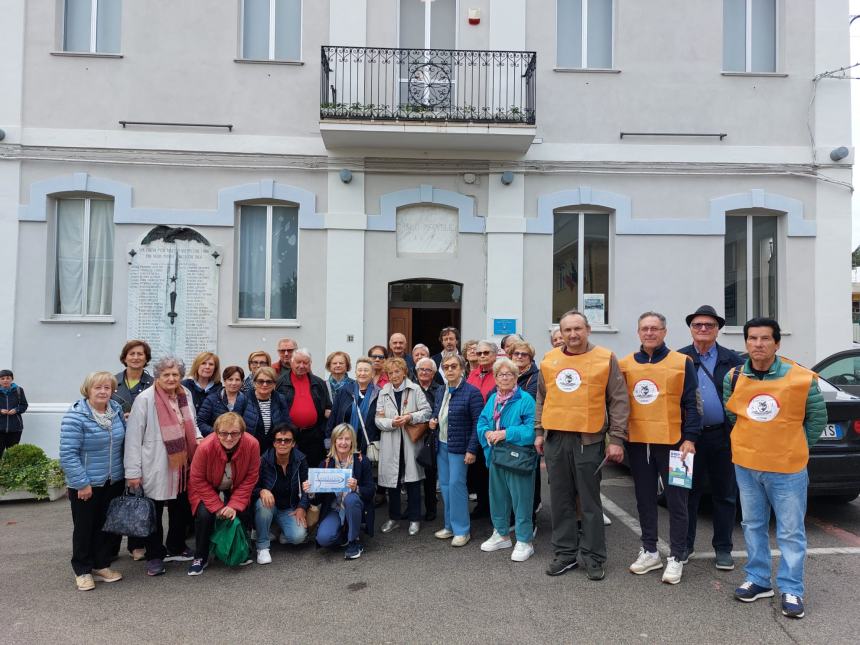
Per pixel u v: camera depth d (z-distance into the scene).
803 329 8.85
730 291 9.10
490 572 4.35
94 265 8.55
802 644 3.30
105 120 8.38
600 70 8.80
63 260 8.52
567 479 4.29
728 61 9.16
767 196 8.84
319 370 8.50
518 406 4.64
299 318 8.52
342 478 4.69
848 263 8.88
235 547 4.41
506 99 8.66
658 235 8.79
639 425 4.16
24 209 8.23
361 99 8.57
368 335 8.58
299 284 8.55
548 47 8.80
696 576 4.21
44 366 8.19
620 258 8.78
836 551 4.68
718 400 4.30
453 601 3.88
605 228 9.06
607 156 8.77
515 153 8.73
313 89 8.62
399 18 8.89
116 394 5.04
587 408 4.14
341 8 8.62
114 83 8.40
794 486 3.65
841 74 8.91
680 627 3.50
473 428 4.97
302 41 8.62
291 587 4.13
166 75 8.45
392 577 4.29
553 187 8.80
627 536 5.09
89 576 4.13
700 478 4.34
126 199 8.34
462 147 8.55
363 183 8.62
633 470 4.32
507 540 4.85
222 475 4.42
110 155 8.34
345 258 8.56
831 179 8.88
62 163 8.31
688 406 4.08
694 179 8.83
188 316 8.36
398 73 8.74
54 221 8.45
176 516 4.62
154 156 8.40
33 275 8.23
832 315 8.85
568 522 4.32
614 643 3.33
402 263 8.66
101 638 3.43
